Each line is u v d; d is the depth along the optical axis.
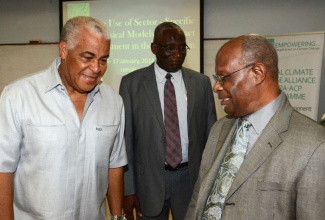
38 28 4.41
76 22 1.37
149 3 4.13
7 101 1.39
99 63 1.38
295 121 1.20
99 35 1.35
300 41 3.74
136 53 4.19
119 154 1.74
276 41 3.82
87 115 1.52
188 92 2.30
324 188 1.07
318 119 3.85
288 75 3.80
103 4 4.22
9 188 1.43
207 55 4.07
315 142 1.11
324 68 3.81
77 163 1.48
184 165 2.25
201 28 4.02
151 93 2.26
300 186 1.09
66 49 1.38
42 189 1.43
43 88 1.46
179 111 2.29
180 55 2.24
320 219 1.06
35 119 1.41
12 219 1.44
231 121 1.49
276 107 1.24
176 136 2.23
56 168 1.43
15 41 4.47
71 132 1.46
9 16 4.45
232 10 4.01
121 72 4.24
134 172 2.30
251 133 1.28
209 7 4.06
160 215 2.27
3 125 1.39
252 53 1.20
